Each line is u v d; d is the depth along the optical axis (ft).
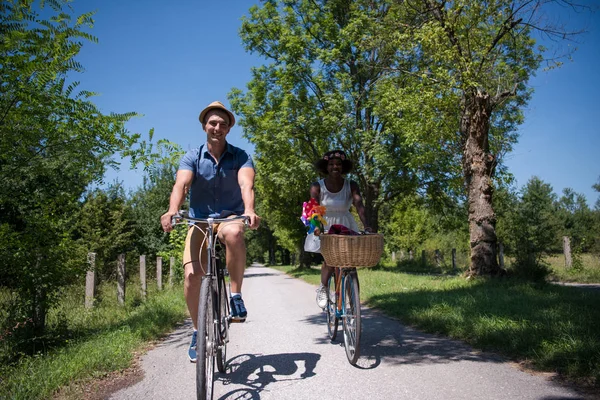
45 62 15.26
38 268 17.54
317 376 12.32
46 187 18.89
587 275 42.37
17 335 16.88
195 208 12.59
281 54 73.61
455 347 15.23
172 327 22.67
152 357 15.60
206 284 9.75
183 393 11.35
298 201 99.91
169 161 17.92
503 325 16.33
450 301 23.38
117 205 59.62
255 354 15.25
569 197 147.43
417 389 10.92
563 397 9.78
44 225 18.07
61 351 15.76
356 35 65.77
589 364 10.96
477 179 39.70
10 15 14.67
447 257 98.02
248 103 78.23
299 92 71.67
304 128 70.33
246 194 11.37
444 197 74.33
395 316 22.81
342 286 14.83
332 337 16.85
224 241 11.18
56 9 15.52
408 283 39.22
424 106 43.62
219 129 12.03
